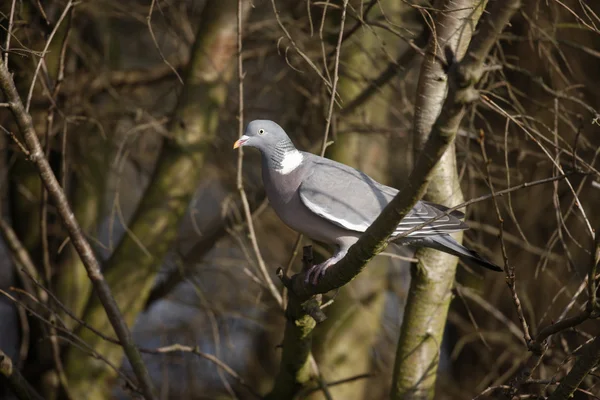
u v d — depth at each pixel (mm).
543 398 6789
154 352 8539
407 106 10883
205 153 11508
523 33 11406
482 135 6055
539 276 11750
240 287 13422
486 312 12633
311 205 8406
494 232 10906
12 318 16969
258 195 12555
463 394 13375
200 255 12820
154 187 11344
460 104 4719
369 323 12812
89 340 11086
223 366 8891
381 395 15867
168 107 13828
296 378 8680
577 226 11375
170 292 12547
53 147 12000
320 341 12492
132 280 11086
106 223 16250
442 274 8711
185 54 13773
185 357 14023
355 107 11195
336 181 8625
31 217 12664
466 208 10047
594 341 6129
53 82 11656
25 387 8258
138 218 11289
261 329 15367
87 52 12969
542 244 11742
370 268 13023
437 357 8828
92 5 12188
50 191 7723
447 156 8734
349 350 12531
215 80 11500
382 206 8688
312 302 7410
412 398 8750
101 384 11156
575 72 11414
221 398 15992
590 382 9242
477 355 13312
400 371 8820
